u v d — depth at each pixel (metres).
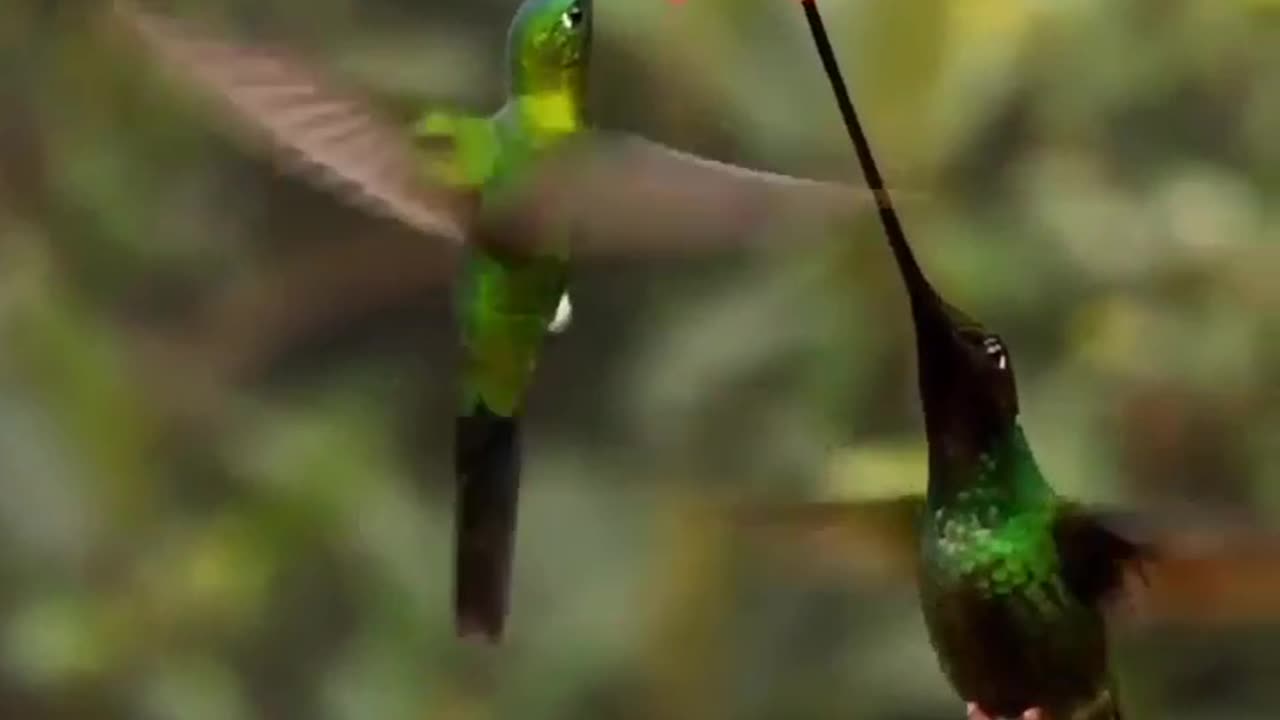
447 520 1.55
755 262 1.45
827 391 1.43
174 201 1.54
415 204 1.10
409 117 1.10
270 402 1.55
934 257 1.41
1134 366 1.42
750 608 1.45
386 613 1.52
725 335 1.46
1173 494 1.42
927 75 1.40
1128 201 1.43
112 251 1.54
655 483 1.48
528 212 1.11
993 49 1.40
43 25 1.52
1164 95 1.44
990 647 1.09
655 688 1.46
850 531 1.11
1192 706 1.43
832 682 1.45
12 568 1.50
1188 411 1.42
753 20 1.42
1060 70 1.43
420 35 1.50
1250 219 1.43
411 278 1.16
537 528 1.52
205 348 1.54
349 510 1.51
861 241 1.41
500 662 1.51
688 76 1.43
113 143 1.54
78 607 1.49
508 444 1.15
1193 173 1.44
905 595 1.30
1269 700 1.42
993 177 1.42
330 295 1.54
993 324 1.42
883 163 1.40
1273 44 1.44
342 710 1.51
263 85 1.07
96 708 1.50
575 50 1.12
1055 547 1.09
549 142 1.11
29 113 1.53
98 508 1.50
